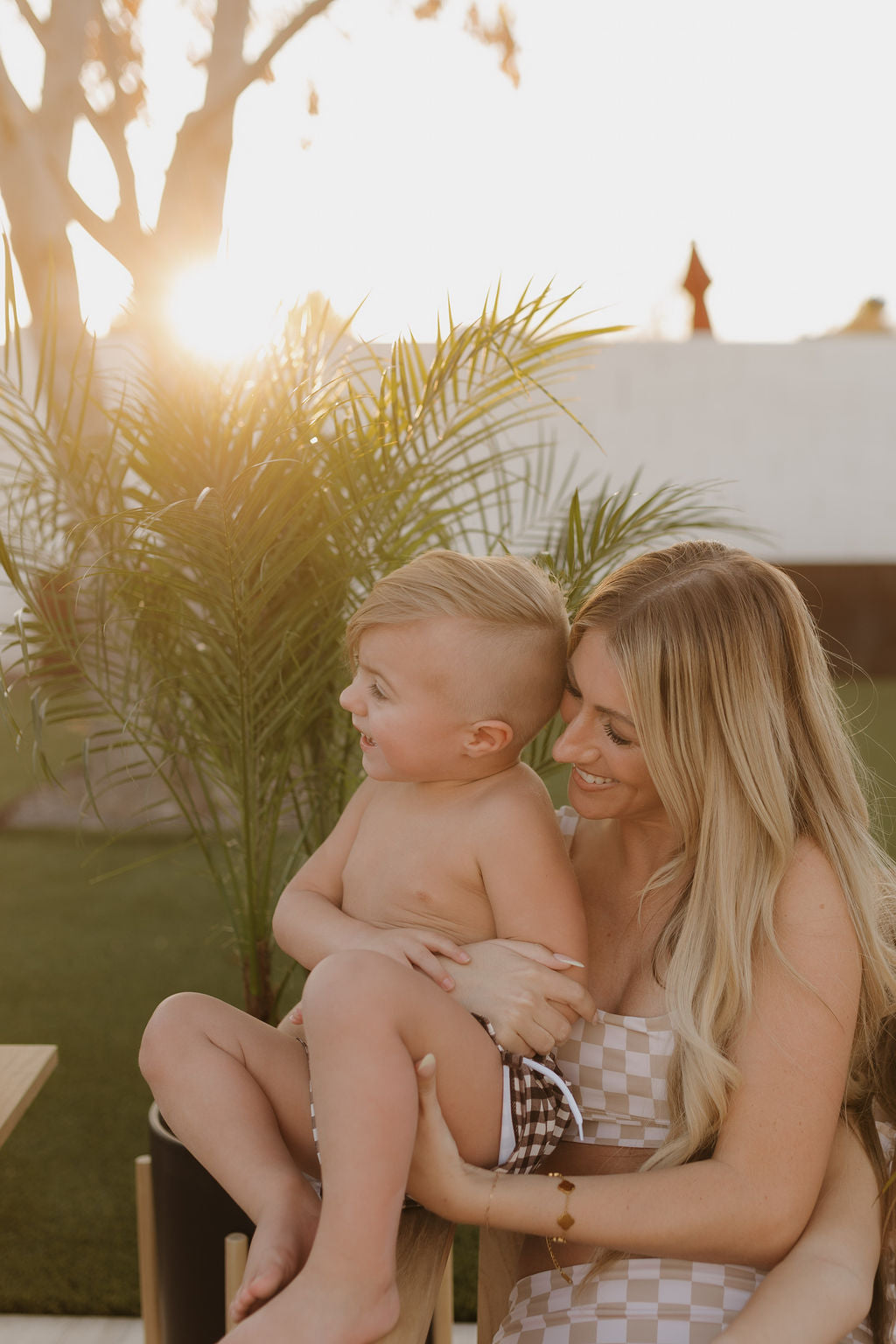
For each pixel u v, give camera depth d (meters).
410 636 1.35
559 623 1.40
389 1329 1.06
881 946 1.29
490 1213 1.15
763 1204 1.15
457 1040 1.19
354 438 1.89
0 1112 1.51
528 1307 1.30
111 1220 2.53
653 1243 1.14
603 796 1.36
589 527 2.24
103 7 3.98
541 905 1.33
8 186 3.83
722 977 1.21
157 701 2.00
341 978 1.14
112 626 2.14
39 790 5.39
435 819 1.40
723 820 1.27
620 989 1.38
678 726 1.27
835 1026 1.19
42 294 3.87
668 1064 1.28
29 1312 2.22
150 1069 1.29
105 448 1.92
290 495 1.78
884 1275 1.26
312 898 1.46
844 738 1.37
